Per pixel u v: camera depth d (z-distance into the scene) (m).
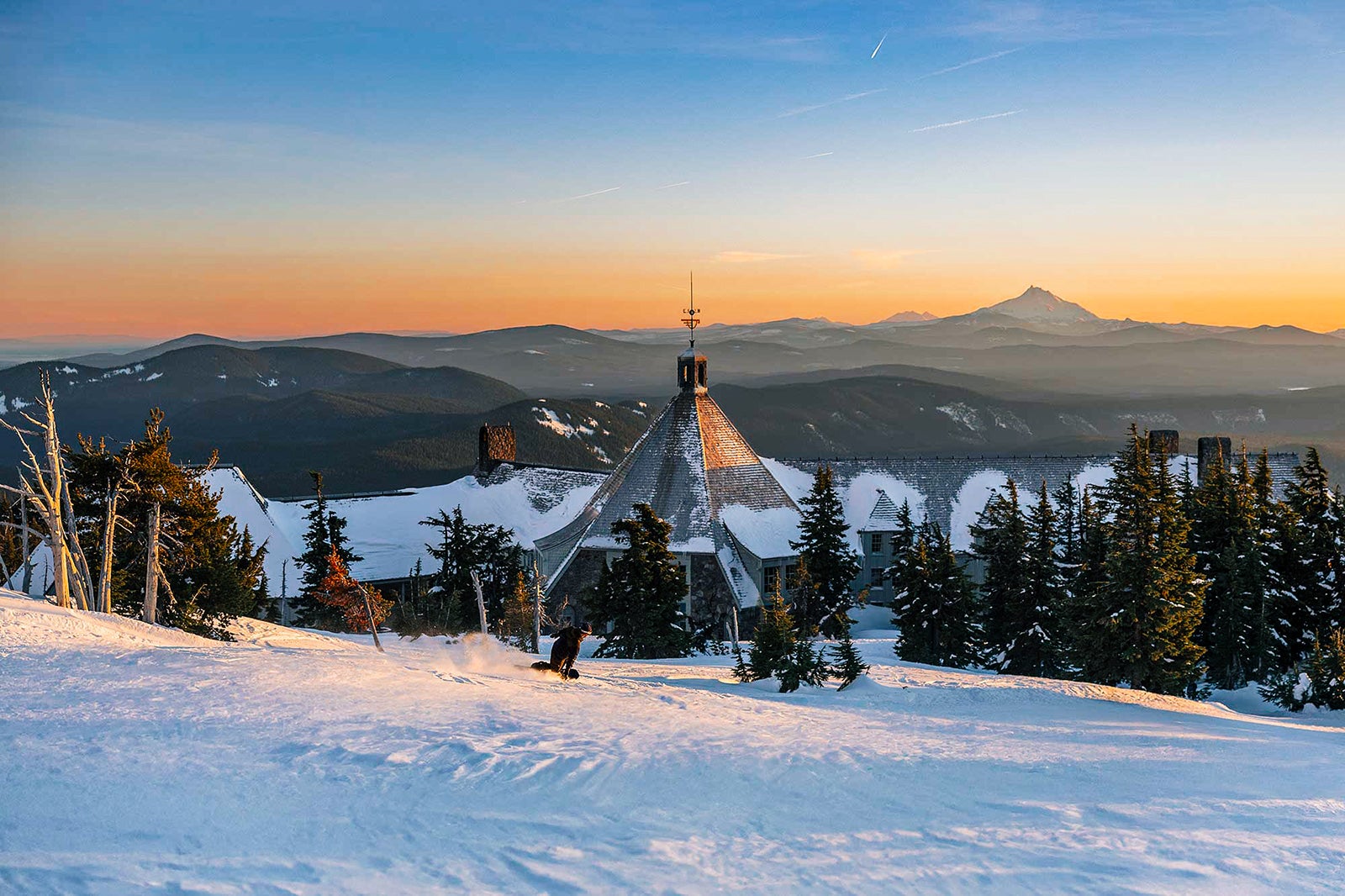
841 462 83.75
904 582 52.91
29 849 8.72
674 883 8.65
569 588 68.06
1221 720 31.69
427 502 87.12
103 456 41.03
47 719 13.71
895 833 10.69
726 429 72.25
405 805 10.64
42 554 56.50
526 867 8.90
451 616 65.44
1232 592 51.62
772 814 11.45
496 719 16.11
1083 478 79.25
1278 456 79.06
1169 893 8.69
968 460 82.88
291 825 9.74
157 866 8.43
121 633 24.94
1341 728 31.58
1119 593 44.84
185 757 11.98
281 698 16.06
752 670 37.09
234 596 43.88
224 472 79.81
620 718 17.92
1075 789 13.81
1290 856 9.93
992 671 52.88
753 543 66.75
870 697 31.67
